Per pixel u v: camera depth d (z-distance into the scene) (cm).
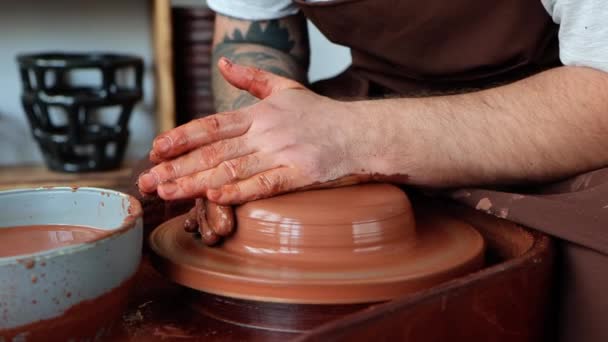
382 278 72
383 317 64
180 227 86
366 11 111
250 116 84
